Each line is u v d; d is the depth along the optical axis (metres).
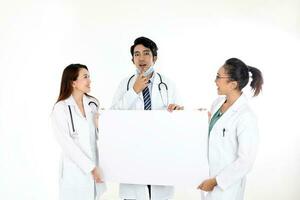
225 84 1.73
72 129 1.91
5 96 2.81
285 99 2.70
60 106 1.91
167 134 1.82
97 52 2.99
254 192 2.77
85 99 2.02
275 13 2.72
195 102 2.86
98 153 1.91
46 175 2.93
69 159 1.93
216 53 2.82
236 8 2.78
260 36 2.75
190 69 2.86
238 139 1.67
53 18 2.97
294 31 2.69
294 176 2.70
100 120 1.89
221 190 1.71
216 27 2.81
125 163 1.88
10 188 2.83
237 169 1.64
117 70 2.97
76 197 1.93
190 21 2.85
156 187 2.04
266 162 2.74
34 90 2.90
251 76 1.79
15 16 2.82
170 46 2.88
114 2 2.96
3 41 2.78
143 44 2.04
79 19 3.00
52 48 2.96
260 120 2.74
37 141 2.91
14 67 2.83
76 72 1.92
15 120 2.84
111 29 2.96
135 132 1.85
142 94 2.08
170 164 1.82
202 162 1.78
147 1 2.90
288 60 2.70
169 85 2.14
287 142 2.70
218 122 1.74
